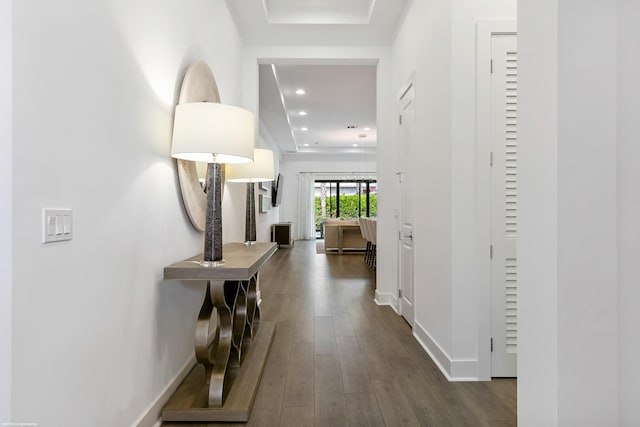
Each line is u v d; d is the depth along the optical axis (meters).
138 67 1.60
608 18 1.06
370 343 2.91
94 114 1.28
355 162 12.12
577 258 1.07
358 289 4.89
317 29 3.72
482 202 2.31
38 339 1.03
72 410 1.17
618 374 1.08
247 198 3.07
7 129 0.94
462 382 2.26
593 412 1.07
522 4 1.23
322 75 5.41
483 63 2.31
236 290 2.18
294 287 5.00
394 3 3.31
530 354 1.20
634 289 1.08
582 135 1.06
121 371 1.47
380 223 4.10
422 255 2.90
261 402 2.01
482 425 1.80
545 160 1.12
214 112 1.77
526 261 1.22
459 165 2.30
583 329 1.07
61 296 1.12
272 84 5.20
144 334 1.66
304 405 1.98
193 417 1.80
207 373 2.05
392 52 3.97
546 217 1.12
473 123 2.31
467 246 2.30
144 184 1.66
